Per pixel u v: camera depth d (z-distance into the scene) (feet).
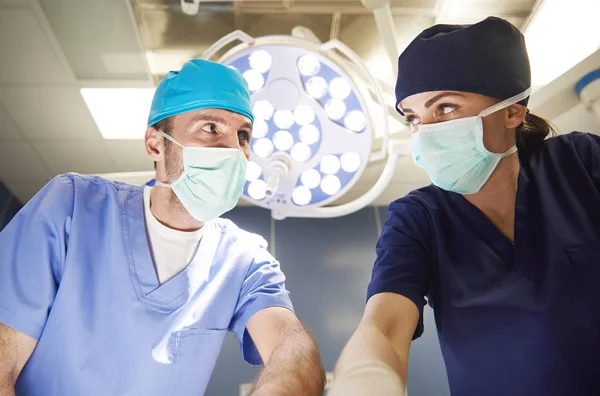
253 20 7.57
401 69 3.78
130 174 6.91
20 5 7.29
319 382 3.18
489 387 3.08
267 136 6.01
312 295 11.03
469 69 3.55
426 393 9.78
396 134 7.27
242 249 4.65
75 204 4.15
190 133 4.35
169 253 4.31
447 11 7.30
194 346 4.06
